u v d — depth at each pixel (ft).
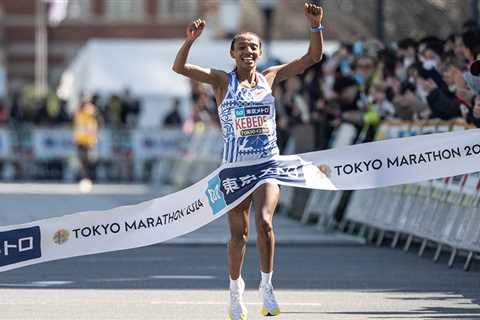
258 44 75.66
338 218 141.79
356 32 292.61
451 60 112.06
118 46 274.98
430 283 96.94
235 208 75.56
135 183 261.24
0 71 323.98
